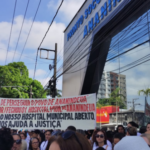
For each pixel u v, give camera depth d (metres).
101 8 11.95
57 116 6.76
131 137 1.35
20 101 6.97
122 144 1.31
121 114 9.77
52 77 16.16
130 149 1.27
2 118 6.86
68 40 16.88
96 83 13.04
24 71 32.44
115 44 10.98
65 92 16.78
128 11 9.68
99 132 4.34
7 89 29.27
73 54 15.61
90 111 6.64
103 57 12.30
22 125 6.80
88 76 13.62
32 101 6.96
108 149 4.12
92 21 12.99
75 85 15.00
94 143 4.54
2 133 2.10
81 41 14.35
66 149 1.21
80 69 14.21
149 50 8.24
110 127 10.69
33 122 6.81
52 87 15.90
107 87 11.52
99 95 12.43
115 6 10.59
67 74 16.67
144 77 8.40
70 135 1.27
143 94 8.34
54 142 1.25
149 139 2.03
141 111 8.34
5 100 6.98
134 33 9.34
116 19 10.66
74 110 6.71
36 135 6.11
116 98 10.41
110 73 11.33
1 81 29.66
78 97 6.78
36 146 4.73
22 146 3.63
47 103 6.88
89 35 13.17
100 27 11.82
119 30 10.71
